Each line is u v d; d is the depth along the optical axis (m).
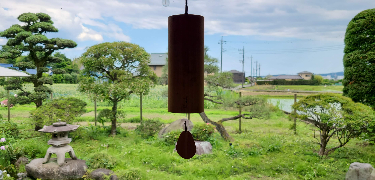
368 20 7.86
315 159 6.54
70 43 9.98
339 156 6.86
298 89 35.00
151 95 22.02
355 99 8.20
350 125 6.27
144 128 9.11
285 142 8.28
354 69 8.13
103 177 4.95
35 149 6.67
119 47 9.20
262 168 6.04
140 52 9.21
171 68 1.55
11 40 9.64
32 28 9.78
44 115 8.37
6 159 5.86
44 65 10.46
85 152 7.11
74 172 5.31
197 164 6.25
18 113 13.57
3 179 4.66
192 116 13.73
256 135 9.47
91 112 14.41
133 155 6.84
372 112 6.57
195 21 1.51
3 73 7.56
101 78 9.55
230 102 9.59
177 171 5.87
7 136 8.07
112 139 8.60
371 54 7.78
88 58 8.84
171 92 1.56
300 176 5.56
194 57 1.51
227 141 8.41
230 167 6.06
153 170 5.86
